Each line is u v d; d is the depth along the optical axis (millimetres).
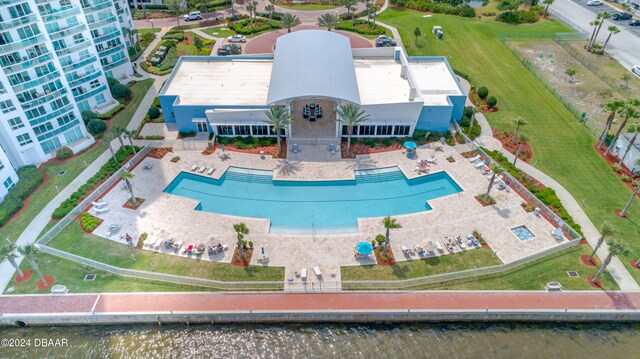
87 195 60188
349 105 62844
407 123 69625
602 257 52562
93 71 74875
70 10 67438
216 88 74875
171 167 65438
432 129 72750
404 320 47406
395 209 59875
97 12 80250
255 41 103438
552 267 51562
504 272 50781
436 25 111812
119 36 85375
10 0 55750
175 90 74250
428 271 50719
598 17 96750
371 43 102750
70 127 67812
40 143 65062
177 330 46781
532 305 47438
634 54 97625
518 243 54000
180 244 53000
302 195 61906
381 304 47406
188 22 113438
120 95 80250
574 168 65812
